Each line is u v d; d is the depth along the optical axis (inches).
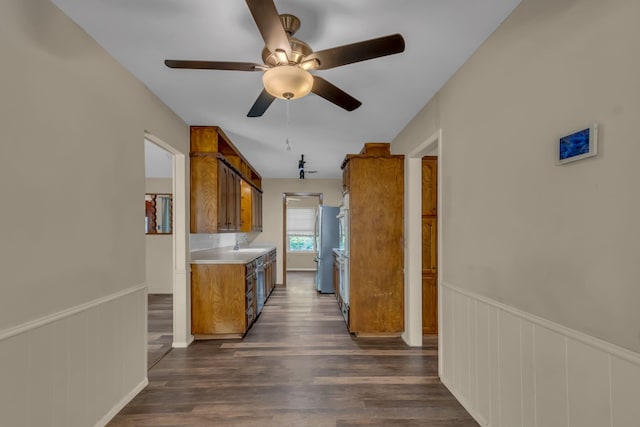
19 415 52.7
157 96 101.3
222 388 92.7
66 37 62.9
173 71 85.6
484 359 74.0
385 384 95.6
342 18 64.4
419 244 130.3
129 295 84.9
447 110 92.9
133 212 87.2
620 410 42.3
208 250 178.4
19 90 53.1
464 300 83.5
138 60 80.0
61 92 61.7
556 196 52.8
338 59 61.4
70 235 63.9
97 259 72.1
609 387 43.8
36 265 56.1
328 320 160.9
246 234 258.1
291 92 64.7
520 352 61.5
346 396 88.6
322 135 144.5
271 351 120.6
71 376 64.1
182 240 125.3
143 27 66.9
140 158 91.0
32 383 55.1
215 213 131.5
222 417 78.7
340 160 198.7
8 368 51.0
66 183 63.0
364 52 59.0
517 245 62.3
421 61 81.7
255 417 78.7
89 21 64.8
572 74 49.6
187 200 127.6
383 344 128.9
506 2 60.4
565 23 50.9
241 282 133.6
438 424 76.4
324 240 225.1
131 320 86.0
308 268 336.5
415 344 127.3
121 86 81.7
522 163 60.9
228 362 110.7
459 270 86.5
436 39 72.1
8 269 51.1
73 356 64.7
